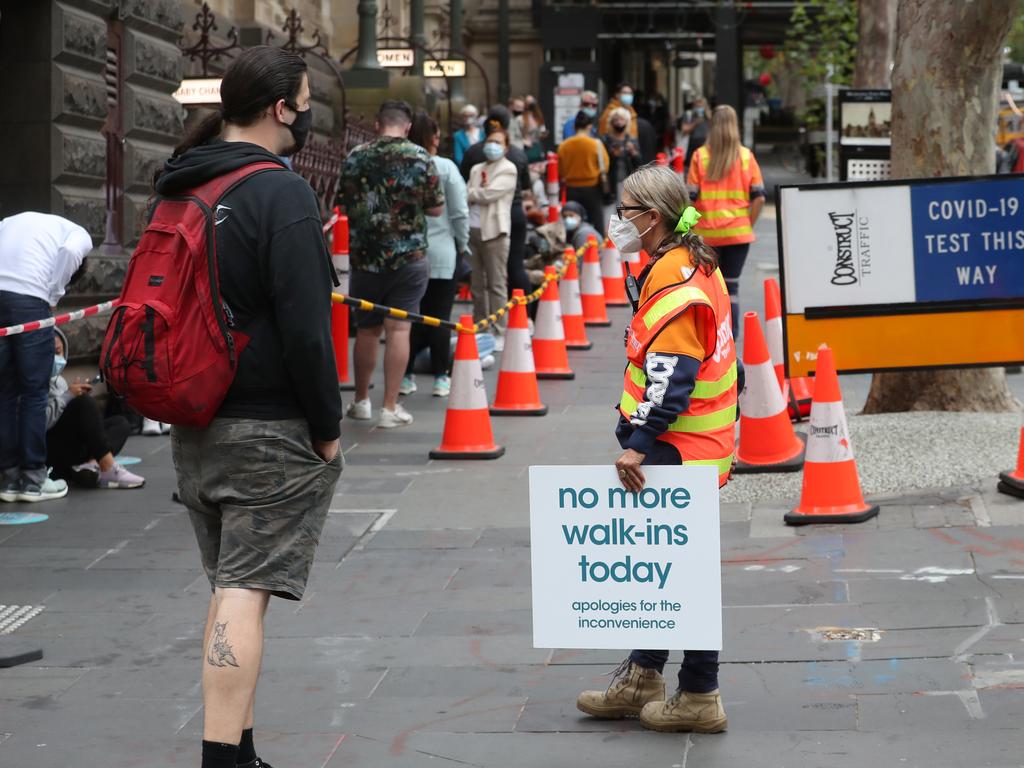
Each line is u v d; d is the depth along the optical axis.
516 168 30.88
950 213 18.45
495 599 14.20
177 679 12.16
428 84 60.06
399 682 11.88
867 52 48.03
